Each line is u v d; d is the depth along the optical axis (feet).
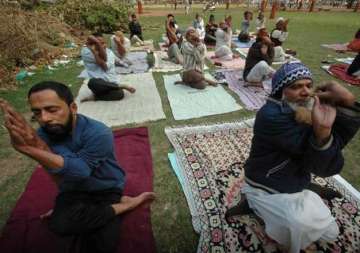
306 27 38.55
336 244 6.54
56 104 5.22
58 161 5.26
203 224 7.24
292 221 5.54
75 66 21.20
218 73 19.25
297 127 5.36
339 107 5.09
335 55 23.40
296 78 5.28
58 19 31.12
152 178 9.04
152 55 24.70
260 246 6.57
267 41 16.07
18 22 22.86
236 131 11.50
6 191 8.72
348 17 50.47
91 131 5.92
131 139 11.22
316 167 5.41
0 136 11.86
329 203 7.64
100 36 14.52
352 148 10.43
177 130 11.73
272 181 6.16
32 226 7.25
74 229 5.88
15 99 15.23
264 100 14.56
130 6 44.19
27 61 20.79
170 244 6.86
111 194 7.00
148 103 14.64
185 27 39.40
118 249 6.64
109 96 14.96
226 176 8.87
